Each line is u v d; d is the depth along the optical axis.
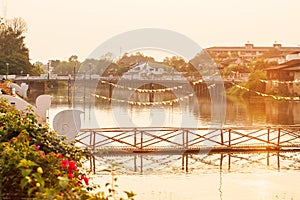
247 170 14.77
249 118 34.91
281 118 35.09
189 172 14.19
